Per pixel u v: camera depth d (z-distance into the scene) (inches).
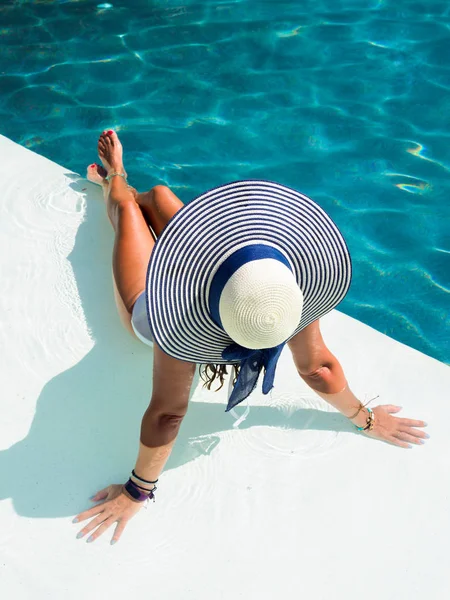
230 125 212.8
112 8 255.1
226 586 106.8
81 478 119.3
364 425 124.8
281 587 107.0
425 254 179.6
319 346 108.7
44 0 257.4
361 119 214.5
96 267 156.9
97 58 234.7
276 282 80.4
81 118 215.0
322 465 122.1
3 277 152.6
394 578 108.3
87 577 107.3
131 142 207.2
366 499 117.6
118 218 142.8
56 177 179.2
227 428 126.6
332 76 228.4
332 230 91.7
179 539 112.0
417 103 219.8
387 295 172.1
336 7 255.4
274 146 206.7
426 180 196.9
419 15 252.2
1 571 107.4
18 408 129.0
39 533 112.0
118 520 113.0
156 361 98.2
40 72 229.8
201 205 88.8
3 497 116.2
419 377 136.6
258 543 111.8
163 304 89.4
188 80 227.0
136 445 124.5
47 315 145.6
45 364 136.8
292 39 242.1
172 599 105.2
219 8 255.1
